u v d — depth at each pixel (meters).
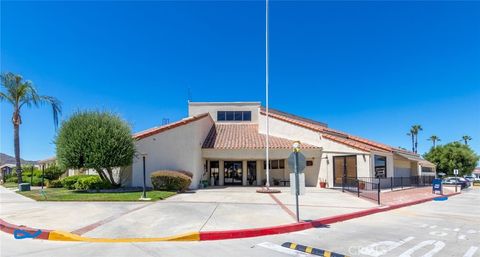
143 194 16.64
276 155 26.66
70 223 10.28
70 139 19.23
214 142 27.55
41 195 17.53
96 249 7.68
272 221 10.84
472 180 65.19
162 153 22.72
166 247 7.95
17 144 26.52
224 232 9.09
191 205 14.11
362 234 9.76
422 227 11.21
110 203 14.58
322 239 9.02
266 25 21.92
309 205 14.95
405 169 35.97
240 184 28.52
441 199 23.69
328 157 25.97
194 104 35.22
